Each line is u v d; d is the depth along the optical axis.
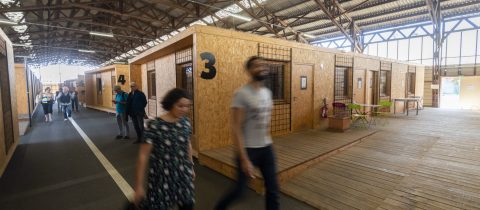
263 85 2.22
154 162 1.68
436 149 4.81
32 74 13.20
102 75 15.15
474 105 12.38
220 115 4.87
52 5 9.85
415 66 12.27
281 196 3.27
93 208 2.98
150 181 1.69
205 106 4.64
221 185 3.59
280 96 6.14
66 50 23.91
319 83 6.92
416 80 12.44
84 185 3.64
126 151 5.47
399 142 5.36
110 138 6.81
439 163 4.06
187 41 5.19
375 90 9.48
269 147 2.21
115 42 20.83
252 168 2.06
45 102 10.07
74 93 14.30
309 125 6.75
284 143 5.12
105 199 3.21
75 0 10.84
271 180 2.19
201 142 4.64
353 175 3.71
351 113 7.77
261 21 12.12
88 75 16.92
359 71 8.49
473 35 12.79
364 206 2.85
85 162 4.71
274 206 2.18
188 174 1.78
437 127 6.98
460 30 12.95
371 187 3.32
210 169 4.26
